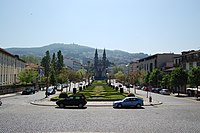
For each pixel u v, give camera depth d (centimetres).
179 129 2100
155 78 9862
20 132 1936
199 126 2253
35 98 5812
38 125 2253
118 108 3878
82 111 3425
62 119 2638
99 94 6438
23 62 11856
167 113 3241
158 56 12131
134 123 2402
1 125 2239
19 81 9881
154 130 2052
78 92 7169
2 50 7850
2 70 8156
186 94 7750
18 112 3219
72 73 12562
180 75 7144
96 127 2169
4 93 7125
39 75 11619
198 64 7831
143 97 6397
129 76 13188
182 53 9531
